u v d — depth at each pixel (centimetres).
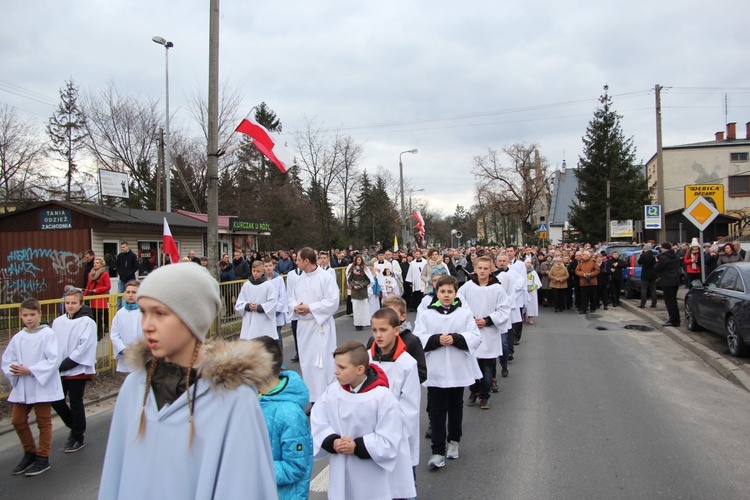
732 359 920
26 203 2738
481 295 692
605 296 1742
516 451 548
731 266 1050
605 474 487
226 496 174
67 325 573
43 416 525
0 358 766
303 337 727
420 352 464
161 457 178
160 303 180
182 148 3825
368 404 333
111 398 788
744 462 511
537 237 5588
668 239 4303
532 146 5303
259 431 185
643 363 960
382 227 5831
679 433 593
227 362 182
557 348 1108
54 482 498
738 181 4528
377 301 1470
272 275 913
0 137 2948
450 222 11069
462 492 456
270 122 5256
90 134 3559
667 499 436
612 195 4481
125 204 3506
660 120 2400
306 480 297
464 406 715
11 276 1609
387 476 335
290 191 3903
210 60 1124
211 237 1145
